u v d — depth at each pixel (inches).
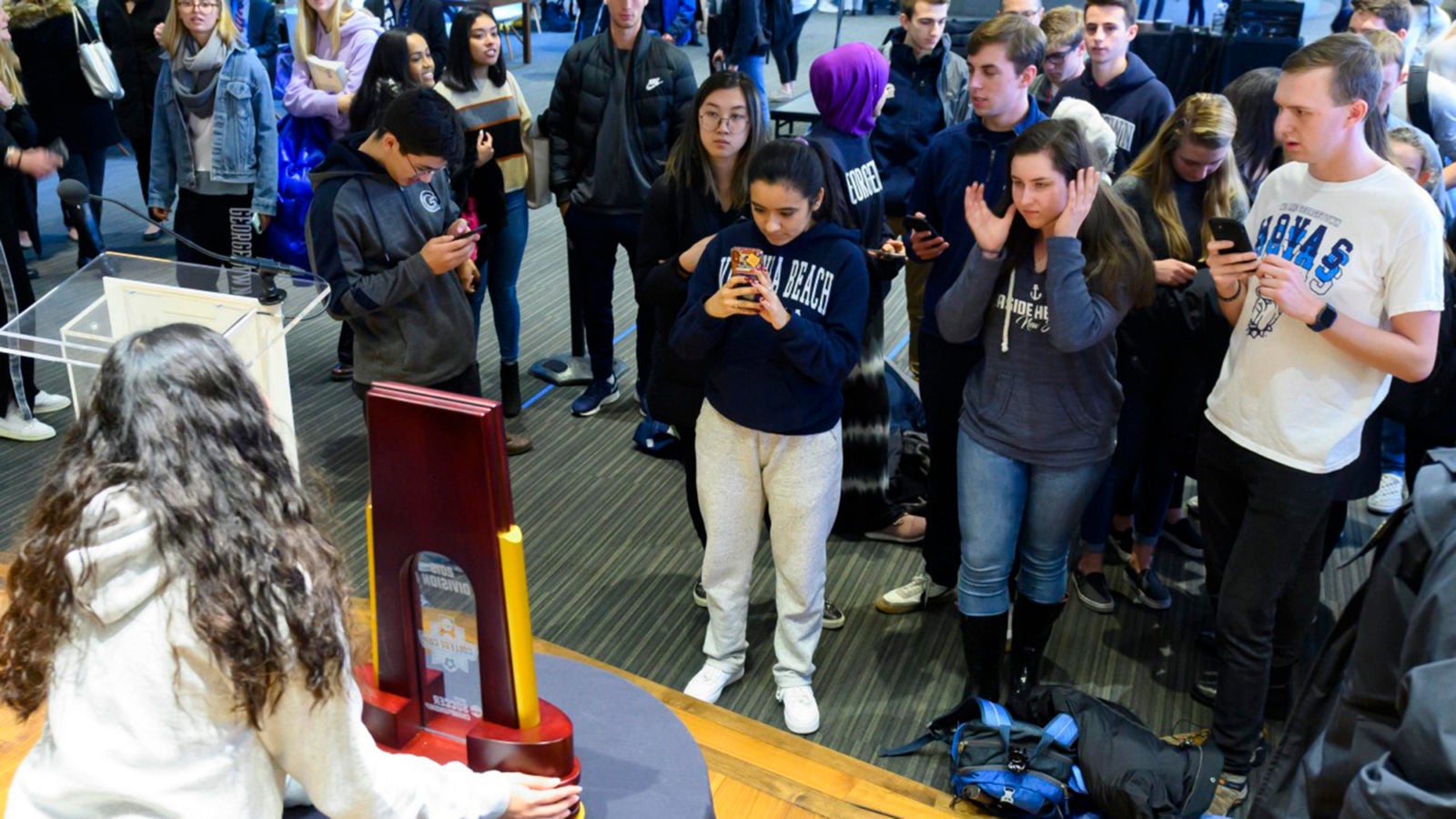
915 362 177.5
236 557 47.1
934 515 118.7
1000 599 103.4
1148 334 112.7
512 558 59.0
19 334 91.7
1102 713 99.3
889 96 157.6
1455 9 219.0
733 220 112.0
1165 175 111.6
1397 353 83.8
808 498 101.9
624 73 151.0
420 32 215.3
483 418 56.5
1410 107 147.9
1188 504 145.3
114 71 212.7
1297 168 91.1
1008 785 94.2
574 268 171.5
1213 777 95.2
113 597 46.8
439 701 65.2
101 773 46.8
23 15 202.1
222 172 176.1
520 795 59.5
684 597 127.2
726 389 99.5
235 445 49.1
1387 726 59.9
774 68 394.6
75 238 224.5
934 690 113.2
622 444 160.4
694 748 70.6
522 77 374.6
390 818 53.1
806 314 97.6
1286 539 92.8
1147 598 126.0
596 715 73.1
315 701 48.9
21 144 157.4
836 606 124.8
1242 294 96.0
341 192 116.8
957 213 114.0
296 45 179.3
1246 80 118.1
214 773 48.2
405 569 61.9
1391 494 144.9
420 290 121.2
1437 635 53.1
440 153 113.4
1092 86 150.1
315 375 178.9
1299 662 113.7
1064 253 89.5
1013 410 97.7
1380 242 84.4
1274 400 90.7
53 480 49.1
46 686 50.1
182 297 91.4
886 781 97.2
